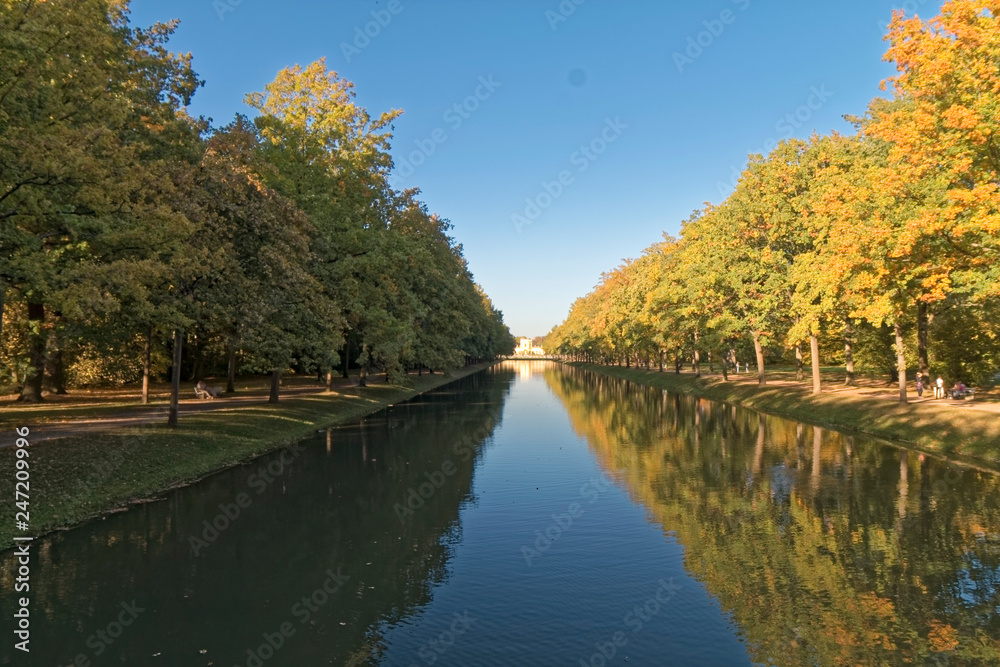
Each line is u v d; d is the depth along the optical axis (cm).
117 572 1178
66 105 1548
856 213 2377
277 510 1630
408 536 1419
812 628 944
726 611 1005
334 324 3016
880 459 2175
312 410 3484
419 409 4412
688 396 5344
